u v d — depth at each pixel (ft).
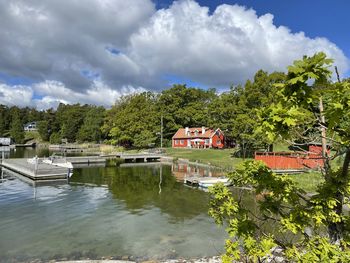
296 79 10.84
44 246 36.47
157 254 33.94
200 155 164.04
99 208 55.47
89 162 142.92
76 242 37.91
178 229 43.11
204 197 65.82
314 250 12.20
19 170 102.32
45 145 332.60
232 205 15.64
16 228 43.39
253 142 115.44
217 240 38.47
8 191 71.46
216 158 146.20
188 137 223.71
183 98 249.55
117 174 104.63
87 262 29.71
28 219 47.98
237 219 15.37
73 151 242.37
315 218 13.08
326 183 14.06
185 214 51.52
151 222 46.70
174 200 62.75
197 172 109.81
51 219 48.19
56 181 87.25
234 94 165.48
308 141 15.30
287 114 10.89
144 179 92.48
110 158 164.76
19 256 33.45
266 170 15.34
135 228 43.65
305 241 13.71
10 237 39.58
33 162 111.34
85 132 298.97
